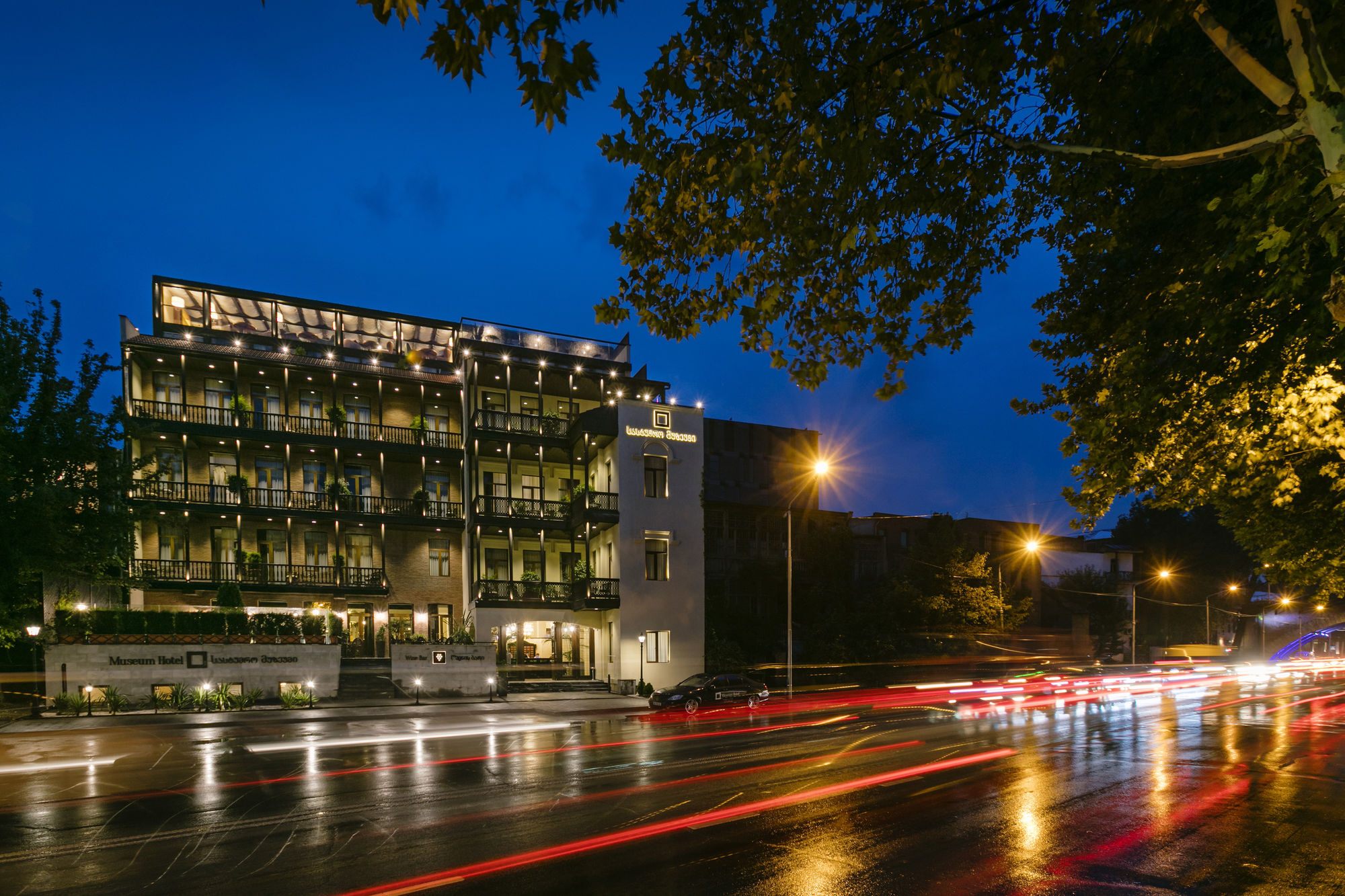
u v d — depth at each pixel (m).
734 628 37.03
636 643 32.34
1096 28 6.21
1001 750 16.09
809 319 8.25
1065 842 8.90
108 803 10.95
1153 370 8.29
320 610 32.41
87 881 7.47
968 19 5.44
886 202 7.22
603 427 33.47
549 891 7.18
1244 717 23.59
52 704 23.58
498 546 36.47
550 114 3.94
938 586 40.69
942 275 7.99
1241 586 57.25
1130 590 55.12
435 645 29.39
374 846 8.67
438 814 10.23
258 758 15.28
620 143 6.54
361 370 34.31
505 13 3.71
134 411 30.77
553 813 10.30
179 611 27.33
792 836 9.11
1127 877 7.58
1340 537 11.98
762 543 41.19
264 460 34.28
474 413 34.53
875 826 9.60
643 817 10.04
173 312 33.81
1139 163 5.52
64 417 23.61
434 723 21.95
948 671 39.38
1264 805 10.91
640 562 33.09
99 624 25.17
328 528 34.69
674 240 7.39
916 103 6.40
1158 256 8.22
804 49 6.23
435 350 39.56
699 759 14.92
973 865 7.98
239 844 8.78
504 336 39.19
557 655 36.00
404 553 35.81
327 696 27.58
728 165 6.45
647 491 33.94
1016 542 52.56
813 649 37.19
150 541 31.28
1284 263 5.20
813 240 7.08
